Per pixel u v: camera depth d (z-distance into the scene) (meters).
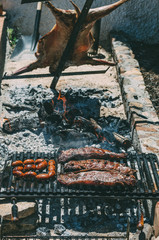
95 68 3.00
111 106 2.55
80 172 1.81
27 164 1.83
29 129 2.31
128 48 3.05
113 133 2.22
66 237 1.67
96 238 1.70
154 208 1.71
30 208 1.72
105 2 3.20
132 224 1.79
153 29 3.30
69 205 1.87
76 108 2.42
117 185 1.73
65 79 2.80
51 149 2.18
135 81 2.59
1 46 2.77
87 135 2.19
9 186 1.71
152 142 2.04
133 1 3.17
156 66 3.03
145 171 1.88
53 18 3.24
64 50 2.24
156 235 1.69
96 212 1.84
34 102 2.49
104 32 3.34
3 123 2.29
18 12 3.22
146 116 2.25
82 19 2.03
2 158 1.95
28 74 2.86
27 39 3.21
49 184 1.83
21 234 1.73
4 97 2.58
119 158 1.91
